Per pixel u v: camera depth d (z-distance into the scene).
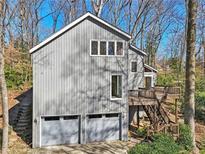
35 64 21.20
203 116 29.94
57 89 21.77
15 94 33.31
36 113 21.38
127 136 23.66
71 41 21.92
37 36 48.38
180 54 55.41
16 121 25.12
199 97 36.09
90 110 22.62
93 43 22.58
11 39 40.00
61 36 21.66
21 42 44.28
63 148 21.39
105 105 23.02
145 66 32.84
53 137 22.08
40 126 21.59
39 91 21.38
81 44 22.20
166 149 18.47
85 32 22.25
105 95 23.00
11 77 35.22
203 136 24.30
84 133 22.66
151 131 22.22
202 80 47.47
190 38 20.23
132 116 28.06
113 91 23.58
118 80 23.64
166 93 24.03
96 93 22.73
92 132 22.95
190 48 20.34
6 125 16.91
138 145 18.67
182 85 41.59
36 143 21.41
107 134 23.39
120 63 23.34
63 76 21.86
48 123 21.92
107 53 22.92
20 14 43.75
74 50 22.05
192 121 21.27
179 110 30.66
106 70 22.95
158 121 23.20
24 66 37.25
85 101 22.48
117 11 46.22
